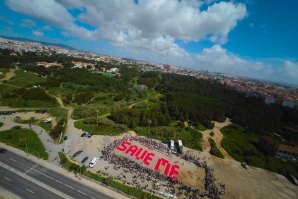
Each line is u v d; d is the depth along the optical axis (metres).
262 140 131.25
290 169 103.62
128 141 110.25
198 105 178.38
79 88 193.75
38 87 177.62
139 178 78.88
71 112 143.75
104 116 143.88
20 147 89.25
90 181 73.12
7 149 86.38
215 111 174.50
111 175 78.12
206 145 120.44
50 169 76.88
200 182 84.12
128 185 73.94
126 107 169.12
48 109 142.88
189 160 100.06
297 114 196.38
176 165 93.88
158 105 182.62
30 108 142.00
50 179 71.44
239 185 85.94
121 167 84.25
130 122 130.88
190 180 84.31
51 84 188.00
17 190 64.56
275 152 116.50
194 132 133.75
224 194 78.44
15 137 97.62
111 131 118.69
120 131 121.12
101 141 106.25
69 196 65.00
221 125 162.00
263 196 81.25
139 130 125.94
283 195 83.69
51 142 98.25
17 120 119.44
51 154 87.38
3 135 98.56
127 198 67.62
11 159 79.81
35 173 73.50
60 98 167.38
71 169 78.12
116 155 93.25
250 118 173.00
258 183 89.75
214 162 102.88
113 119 137.25
